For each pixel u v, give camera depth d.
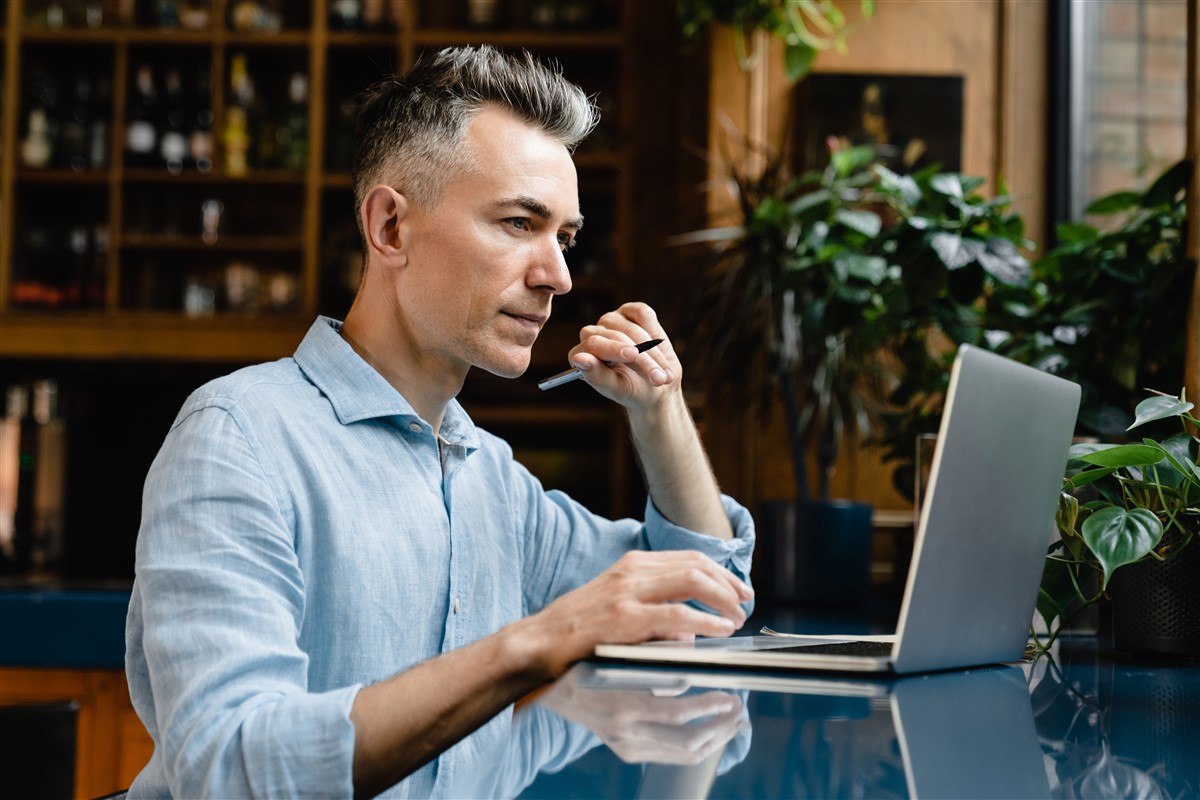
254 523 1.04
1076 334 2.04
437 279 1.25
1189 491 1.38
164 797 1.10
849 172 2.76
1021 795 0.60
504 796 0.54
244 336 3.77
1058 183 2.82
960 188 2.19
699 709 0.76
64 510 3.91
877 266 2.38
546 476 3.91
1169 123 2.38
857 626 1.97
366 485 1.19
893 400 2.42
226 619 0.97
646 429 1.41
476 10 4.01
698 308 2.69
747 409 2.78
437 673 0.92
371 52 4.02
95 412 3.97
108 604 2.55
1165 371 1.94
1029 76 2.87
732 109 2.93
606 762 0.61
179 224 4.12
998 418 0.94
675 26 3.87
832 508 2.43
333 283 4.02
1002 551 1.02
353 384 1.23
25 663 2.54
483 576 1.32
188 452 1.07
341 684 1.15
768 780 0.59
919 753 0.67
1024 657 1.32
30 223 4.14
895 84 2.89
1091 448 1.42
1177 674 1.27
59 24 4.06
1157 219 1.91
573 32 3.95
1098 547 1.24
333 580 1.15
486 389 3.83
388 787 0.91
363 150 1.33
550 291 1.28
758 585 2.74
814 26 2.92
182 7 4.08
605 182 4.02
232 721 0.89
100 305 4.05
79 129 4.06
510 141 1.25
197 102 4.12
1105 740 0.80
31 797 1.96
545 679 0.94
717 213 2.85
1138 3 2.49
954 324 2.20
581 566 1.49
